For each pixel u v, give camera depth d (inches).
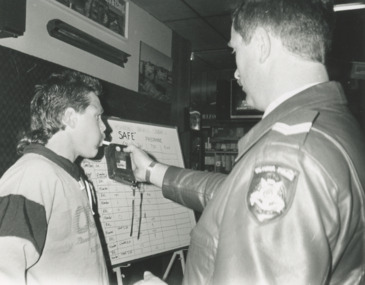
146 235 81.3
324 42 30.2
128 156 67.3
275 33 30.2
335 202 24.1
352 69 160.2
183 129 131.0
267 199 24.4
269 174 24.9
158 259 109.6
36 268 42.0
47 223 42.4
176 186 59.4
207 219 30.5
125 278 95.7
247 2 32.2
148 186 84.7
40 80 70.6
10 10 60.2
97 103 54.7
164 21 177.0
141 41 110.1
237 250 24.7
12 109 65.2
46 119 50.3
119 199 76.9
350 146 26.4
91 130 52.9
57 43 78.0
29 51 71.1
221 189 30.3
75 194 48.0
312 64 30.2
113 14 97.5
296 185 24.0
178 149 94.9
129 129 83.6
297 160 24.6
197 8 160.4
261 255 23.5
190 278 31.1
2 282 35.4
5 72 64.2
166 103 119.2
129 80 104.3
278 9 29.9
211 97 305.0
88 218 50.1
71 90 51.4
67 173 48.6
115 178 66.4
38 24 73.2
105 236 72.2
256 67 32.0
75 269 46.1
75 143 52.2
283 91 30.5
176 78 129.6
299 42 29.5
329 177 24.2
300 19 29.4
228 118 248.2
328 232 23.9
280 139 26.0
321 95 29.0
